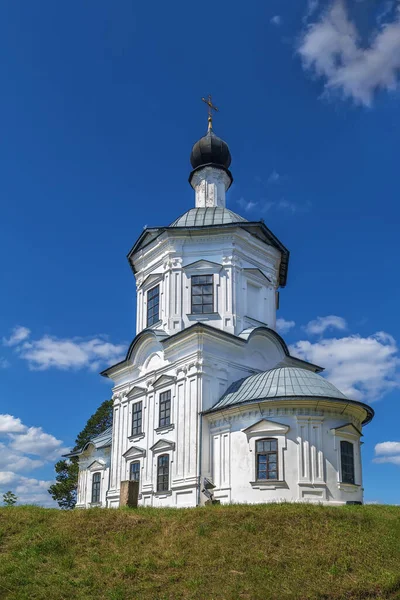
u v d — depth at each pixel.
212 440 28.48
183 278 33.47
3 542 17.36
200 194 39.91
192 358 30.09
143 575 15.33
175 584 14.95
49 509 21.02
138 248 37.12
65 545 17.16
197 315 32.53
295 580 15.27
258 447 26.61
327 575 15.67
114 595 14.16
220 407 27.95
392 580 15.59
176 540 17.52
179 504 28.05
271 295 35.62
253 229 34.94
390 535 18.64
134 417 33.88
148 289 35.75
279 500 25.31
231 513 19.20
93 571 15.53
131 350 34.53
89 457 43.09
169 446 29.89
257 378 28.94
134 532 18.09
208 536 17.73
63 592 14.27
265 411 26.86
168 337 31.44
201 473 27.75
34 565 15.70
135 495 22.31
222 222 35.28
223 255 33.50
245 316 33.16
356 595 14.89
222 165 40.47
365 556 16.92
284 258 37.38
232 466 27.08
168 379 31.39
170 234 34.09
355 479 27.00
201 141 40.41
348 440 27.33
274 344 33.34
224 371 30.44
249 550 16.77
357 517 19.39
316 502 24.53
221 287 32.91
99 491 40.66
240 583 14.94
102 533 18.05
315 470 25.83
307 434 26.31
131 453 32.81
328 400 26.55
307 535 17.80
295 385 27.52
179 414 29.95
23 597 13.88
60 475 59.53
